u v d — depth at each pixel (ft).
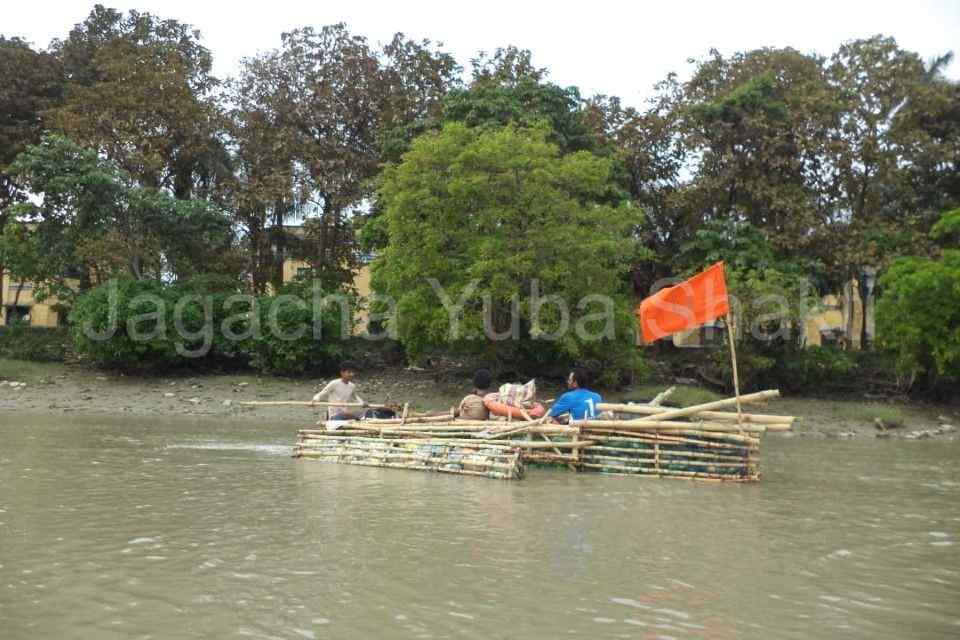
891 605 19.12
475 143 77.92
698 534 26.18
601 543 24.52
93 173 93.81
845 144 99.76
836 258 97.96
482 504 30.42
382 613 17.65
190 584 19.45
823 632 17.16
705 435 38.58
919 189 106.63
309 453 43.39
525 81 96.89
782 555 23.70
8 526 25.35
